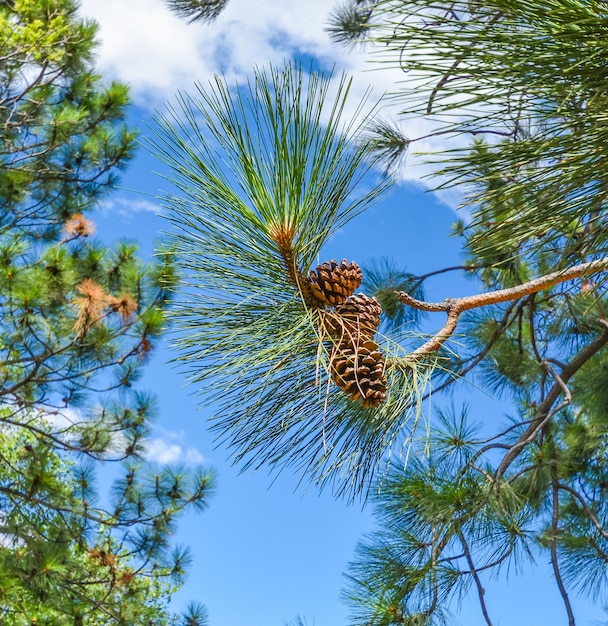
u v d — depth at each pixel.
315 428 1.07
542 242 0.95
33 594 4.09
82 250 4.37
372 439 1.06
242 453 1.06
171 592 5.24
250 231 1.08
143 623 4.38
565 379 2.44
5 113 4.91
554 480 2.32
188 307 1.09
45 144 4.86
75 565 4.30
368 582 2.00
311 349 1.06
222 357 1.05
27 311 3.67
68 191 5.27
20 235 4.94
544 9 0.81
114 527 4.30
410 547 2.02
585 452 2.78
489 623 1.87
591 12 0.82
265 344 1.05
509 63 0.82
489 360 2.97
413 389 1.03
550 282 1.24
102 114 5.24
